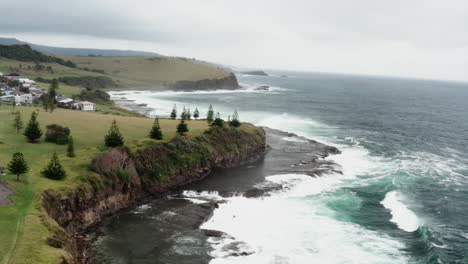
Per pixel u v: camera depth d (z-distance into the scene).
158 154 74.62
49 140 75.12
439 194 74.81
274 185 74.81
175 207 62.78
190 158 79.12
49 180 54.44
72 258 41.12
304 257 49.03
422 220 61.78
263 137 107.31
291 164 91.88
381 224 59.62
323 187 76.81
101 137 79.94
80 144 73.94
